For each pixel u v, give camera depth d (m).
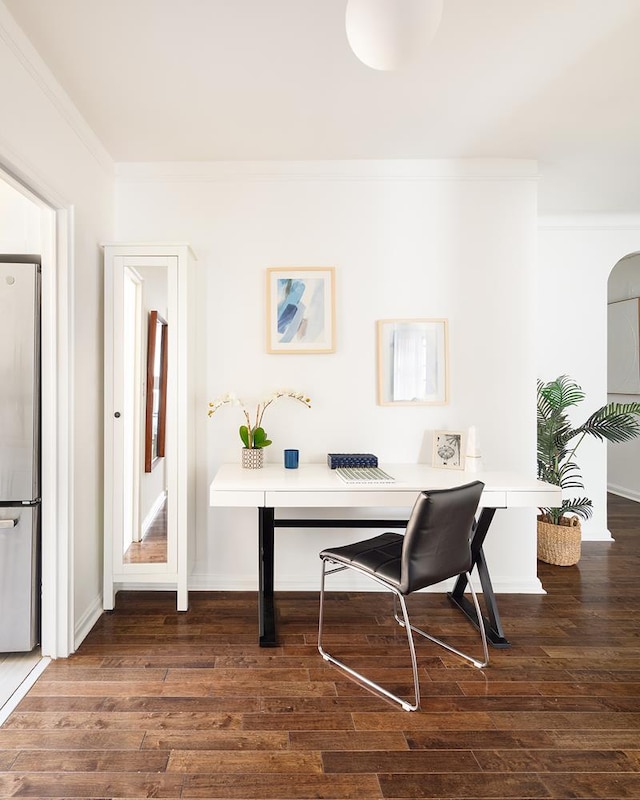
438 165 2.88
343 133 2.55
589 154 2.81
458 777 1.54
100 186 2.62
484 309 2.91
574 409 3.92
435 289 2.91
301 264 2.89
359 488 2.29
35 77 1.88
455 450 2.72
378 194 2.89
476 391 2.91
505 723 1.77
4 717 1.77
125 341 2.61
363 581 2.91
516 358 2.92
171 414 2.61
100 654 2.20
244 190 2.88
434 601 2.77
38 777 1.51
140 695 1.91
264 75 2.04
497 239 2.91
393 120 2.43
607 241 3.87
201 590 2.89
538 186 3.24
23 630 2.16
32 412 2.16
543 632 2.43
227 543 2.89
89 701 1.87
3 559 2.15
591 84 2.13
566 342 3.89
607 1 1.66
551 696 1.93
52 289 2.16
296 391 2.89
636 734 1.73
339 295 2.90
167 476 2.61
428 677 2.04
